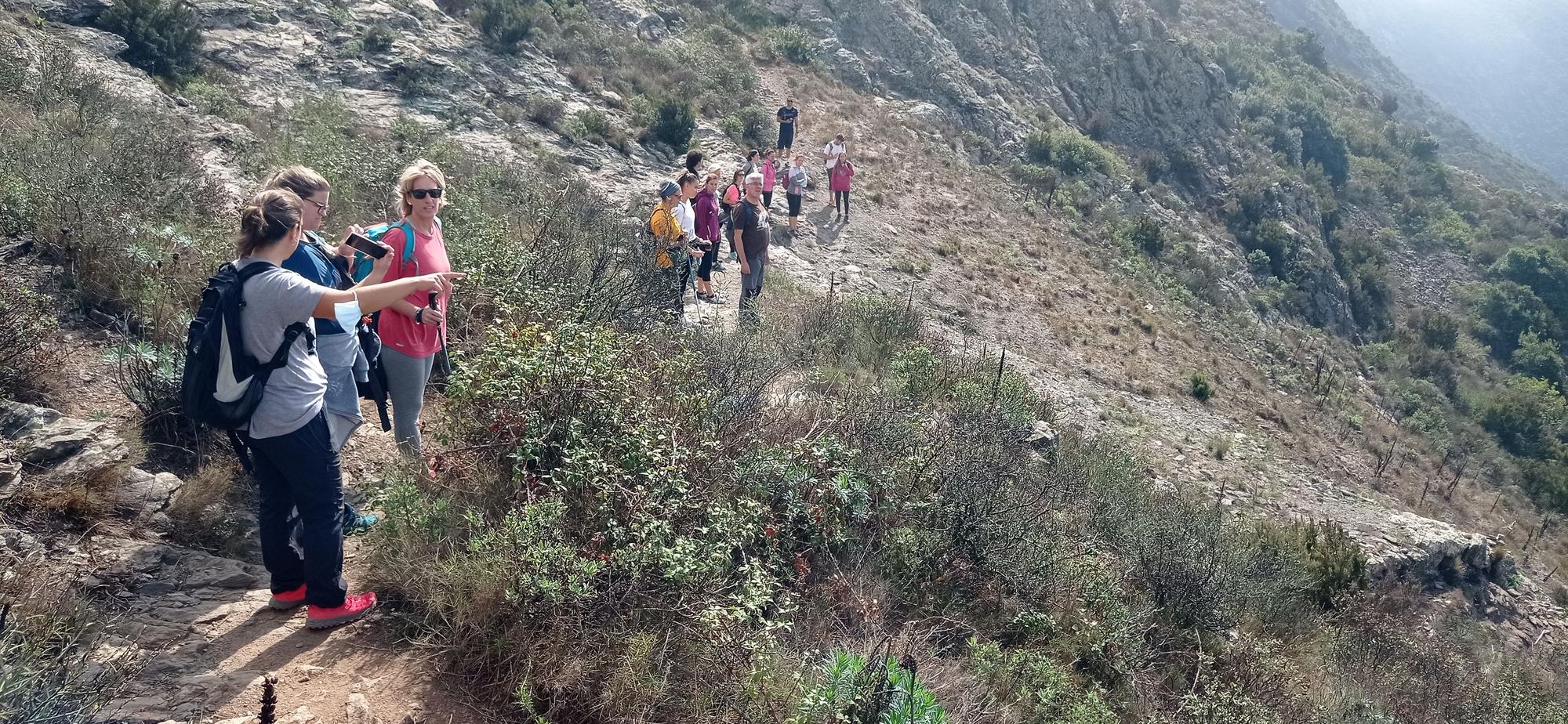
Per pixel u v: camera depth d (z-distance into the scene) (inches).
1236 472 626.2
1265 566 350.0
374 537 150.3
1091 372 709.3
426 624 134.6
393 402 167.6
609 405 170.7
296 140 442.3
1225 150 1673.2
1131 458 458.3
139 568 136.0
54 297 195.8
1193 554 290.2
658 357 218.2
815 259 687.7
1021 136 1317.7
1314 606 375.6
